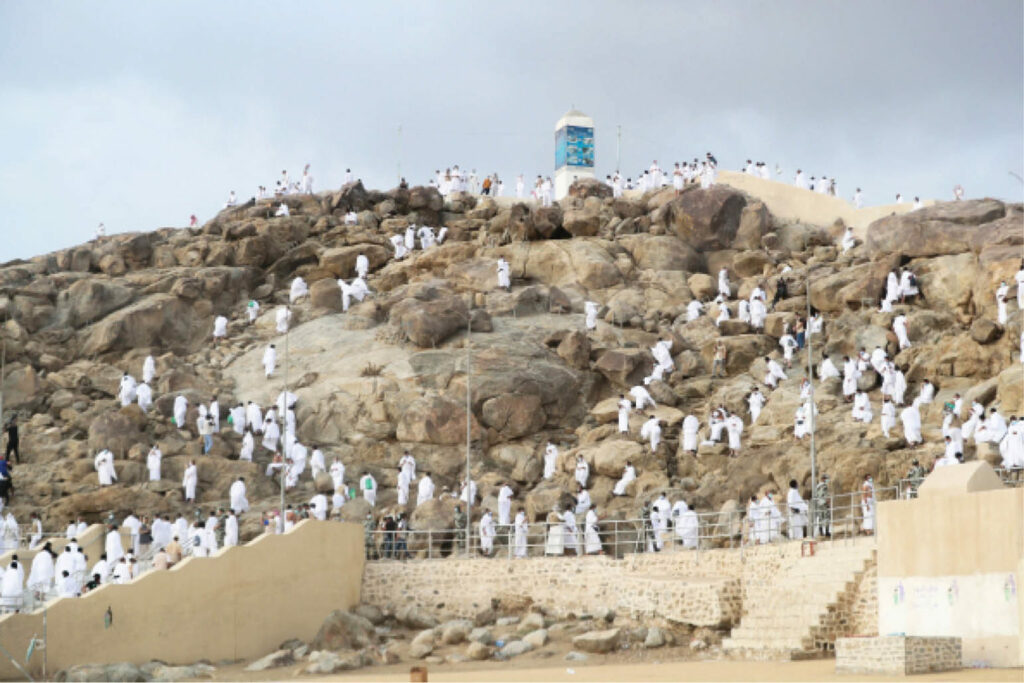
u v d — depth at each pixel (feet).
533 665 120.16
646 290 222.89
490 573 145.18
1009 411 157.17
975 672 94.02
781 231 237.25
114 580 135.64
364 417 185.37
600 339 205.46
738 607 125.80
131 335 208.95
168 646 129.49
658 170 272.51
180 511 166.71
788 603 119.55
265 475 176.76
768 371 190.39
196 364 208.33
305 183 280.31
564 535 148.97
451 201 274.36
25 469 174.09
